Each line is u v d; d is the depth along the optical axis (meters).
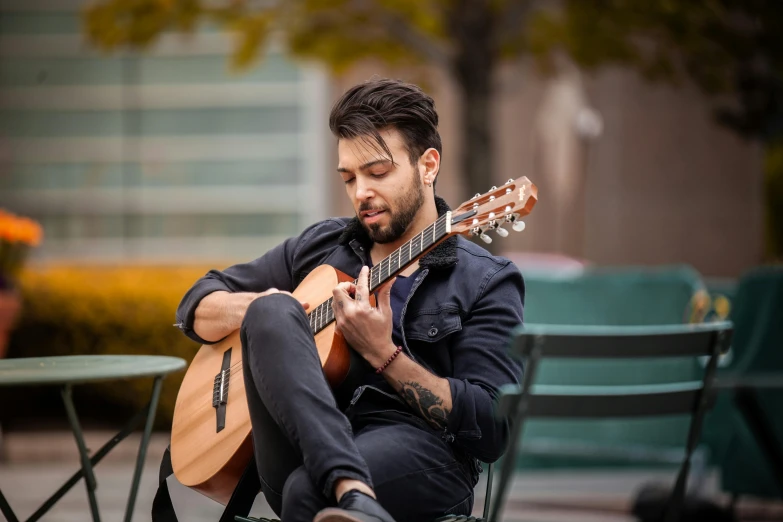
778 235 22.77
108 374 4.54
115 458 11.14
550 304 9.28
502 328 4.38
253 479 4.49
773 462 6.37
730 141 21.78
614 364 8.84
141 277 13.74
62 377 4.43
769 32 13.76
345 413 4.37
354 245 4.76
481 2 14.21
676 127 21.91
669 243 21.95
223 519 4.43
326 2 14.32
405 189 4.42
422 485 4.16
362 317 4.17
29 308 12.36
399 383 4.20
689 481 8.63
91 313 12.37
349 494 3.68
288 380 3.89
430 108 4.49
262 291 5.20
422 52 14.88
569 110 22.02
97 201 20.95
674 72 15.38
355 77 20.45
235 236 20.98
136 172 20.95
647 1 13.55
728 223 21.89
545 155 22.08
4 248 10.92
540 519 8.52
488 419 4.20
